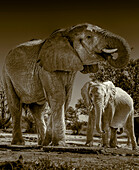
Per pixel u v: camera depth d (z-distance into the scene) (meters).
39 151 8.67
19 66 10.77
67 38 9.62
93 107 12.82
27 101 11.22
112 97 13.20
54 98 9.58
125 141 24.19
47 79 9.74
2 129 34.41
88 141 12.71
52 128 9.48
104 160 6.96
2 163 5.00
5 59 11.59
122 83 32.50
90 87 12.95
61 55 9.59
